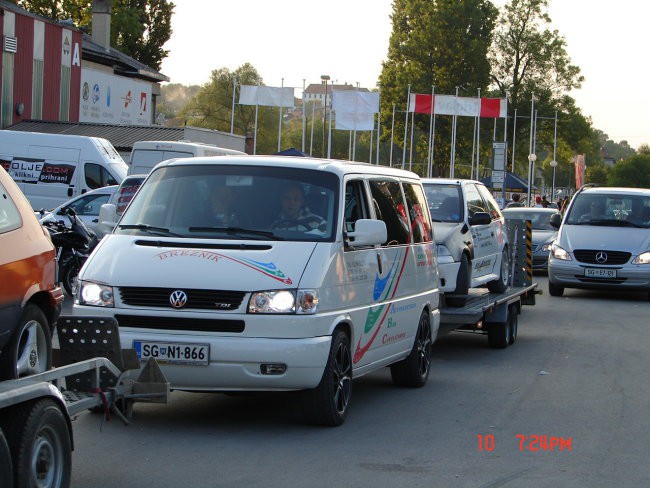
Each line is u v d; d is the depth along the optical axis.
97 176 32.44
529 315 20.94
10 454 5.56
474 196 16.31
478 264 15.61
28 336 7.43
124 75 57.75
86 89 50.81
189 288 8.55
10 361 7.17
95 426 9.03
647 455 8.54
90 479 7.22
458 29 93.81
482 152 103.12
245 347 8.39
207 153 34.38
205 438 8.64
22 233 7.49
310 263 8.80
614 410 10.58
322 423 9.14
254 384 8.50
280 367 8.47
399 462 8.01
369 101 50.47
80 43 49.94
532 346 16.05
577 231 25.31
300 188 9.53
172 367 8.48
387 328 10.34
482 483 7.45
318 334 8.65
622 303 24.00
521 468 7.96
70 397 6.88
